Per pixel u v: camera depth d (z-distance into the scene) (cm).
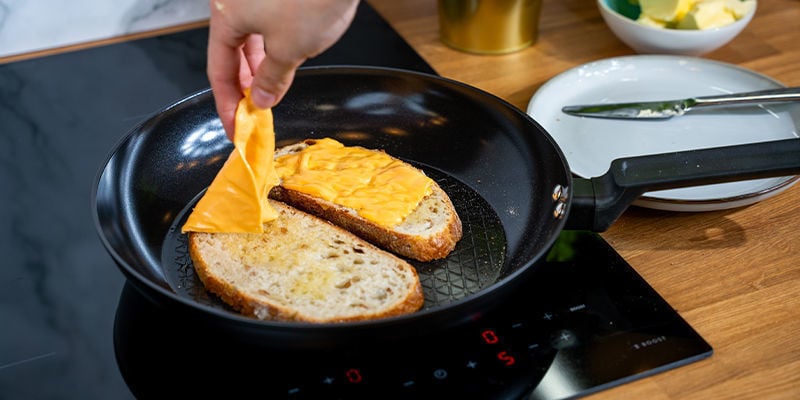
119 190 79
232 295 73
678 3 95
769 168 74
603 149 87
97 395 69
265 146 77
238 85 73
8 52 101
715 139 88
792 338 72
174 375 70
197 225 78
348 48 100
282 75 68
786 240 80
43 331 73
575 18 106
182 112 85
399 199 80
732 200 79
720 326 73
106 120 92
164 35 104
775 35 102
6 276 77
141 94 95
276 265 76
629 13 100
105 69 98
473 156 85
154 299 69
